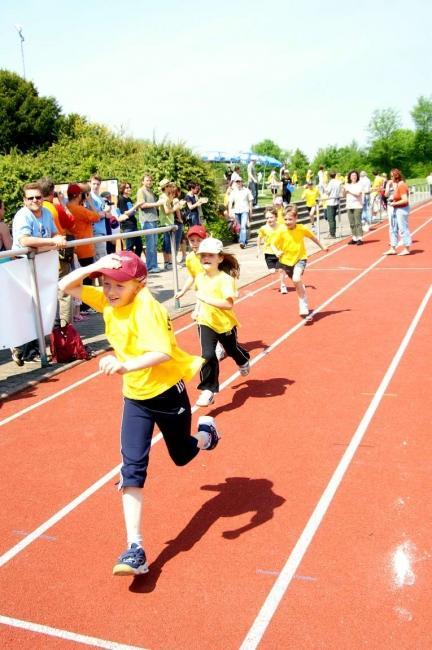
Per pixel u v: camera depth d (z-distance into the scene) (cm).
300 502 414
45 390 662
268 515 400
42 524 405
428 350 737
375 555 353
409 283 1170
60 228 831
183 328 911
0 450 519
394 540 366
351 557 352
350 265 1427
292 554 358
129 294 339
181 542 377
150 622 310
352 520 389
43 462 494
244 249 1844
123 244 1301
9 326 685
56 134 3794
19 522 408
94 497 437
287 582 334
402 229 1530
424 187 4309
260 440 514
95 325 949
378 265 1405
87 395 642
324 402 589
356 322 893
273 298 1098
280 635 296
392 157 8412
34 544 383
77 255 953
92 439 534
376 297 1061
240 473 459
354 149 8781
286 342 807
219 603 321
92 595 333
